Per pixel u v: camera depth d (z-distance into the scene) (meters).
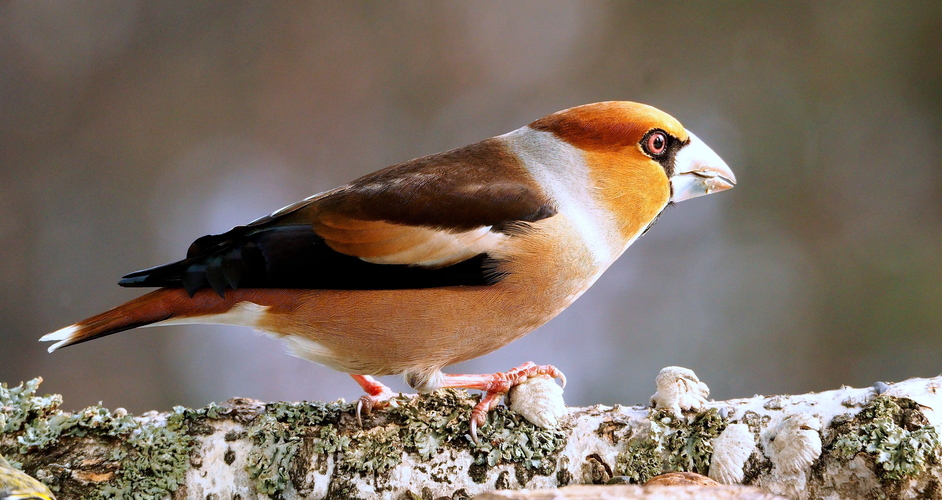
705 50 15.40
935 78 14.74
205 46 15.04
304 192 14.91
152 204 14.56
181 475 5.48
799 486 5.22
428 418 5.65
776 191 14.65
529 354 13.23
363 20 15.32
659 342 13.48
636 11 15.45
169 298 6.19
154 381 13.26
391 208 6.20
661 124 6.53
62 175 14.41
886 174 14.65
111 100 14.76
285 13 15.21
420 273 6.15
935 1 14.77
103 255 14.23
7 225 14.05
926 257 14.01
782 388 13.38
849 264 14.10
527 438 5.58
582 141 6.52
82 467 5.41
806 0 15.14
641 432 5.54
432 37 15.45
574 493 4.29
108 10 14.83
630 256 13.86
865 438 5.13
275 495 5.50
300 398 13.26
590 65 15.55
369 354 6.36
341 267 6.15
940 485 5.00
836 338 13.62
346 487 5.49
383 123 15.32
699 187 6.73
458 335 6.30
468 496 5.51
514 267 6.16
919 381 5.35
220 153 14.89
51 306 13.91
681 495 4.31
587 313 13.48
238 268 6.08
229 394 13.21
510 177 6.41
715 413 5.49
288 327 6.35
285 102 15.16
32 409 5.54
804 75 15.09
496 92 15.48
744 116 15.09
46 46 14.66
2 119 14.39
